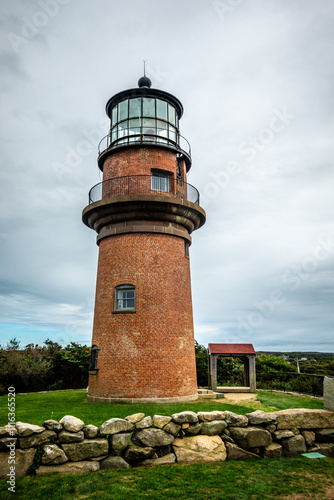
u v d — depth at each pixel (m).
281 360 29.62
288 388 20.03
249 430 8.29
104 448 7.52
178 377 14.96
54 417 11.05
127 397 14.27
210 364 19.06
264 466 7.63
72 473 7.15
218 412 8.55
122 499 6.09
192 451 7.93
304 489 6.56
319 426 8.78
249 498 6.20
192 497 6.21
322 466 7.67
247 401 15.19
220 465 7.68
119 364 14.68
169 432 7.98
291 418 8.65
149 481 6.77
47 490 6.37
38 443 7.27
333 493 6.43
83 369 25.16
